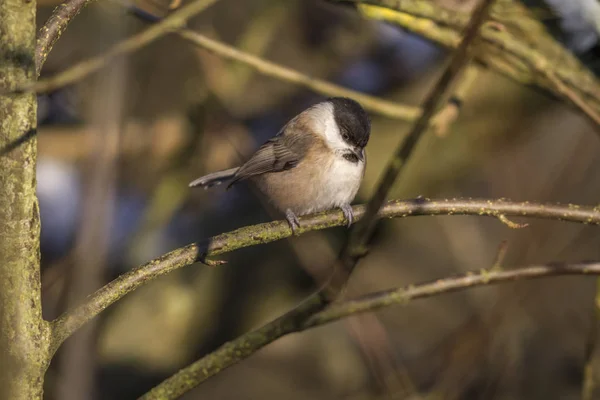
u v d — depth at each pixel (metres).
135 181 11.20
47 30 4.88
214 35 11.22
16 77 4.47
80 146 10.59
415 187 12.02
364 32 12.53
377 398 11.38
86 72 4.66
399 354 11.89
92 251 4.76
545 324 11.93
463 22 7.88
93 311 4.88
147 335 11.48
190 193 11.77
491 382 10.23
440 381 10.10
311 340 12.23
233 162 11.23
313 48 12.53
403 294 6.29
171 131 11.05
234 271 11.91
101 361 11.02
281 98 12.15
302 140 9.08
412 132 4.60
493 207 6.30
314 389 11.82
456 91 9.74
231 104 11.40
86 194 4.84
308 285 11.91
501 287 10.60
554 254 12.24
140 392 11.04
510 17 9.12
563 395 11.35
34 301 4.64
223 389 11.80
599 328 7.32
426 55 12.71
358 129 9.03
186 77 10.94
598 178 12.43
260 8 11.75
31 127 4.55
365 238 5.33
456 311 12.68
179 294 11.73
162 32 5.46
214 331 11.70
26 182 4.55
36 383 4.62
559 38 9.27
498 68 9.38
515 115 12.37
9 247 4.54
